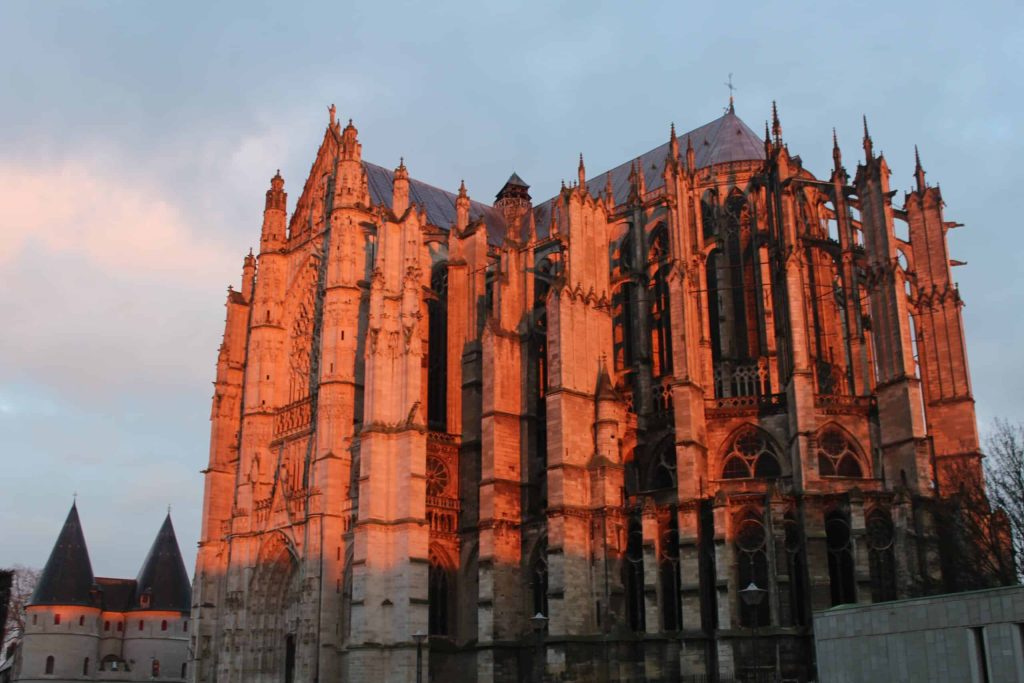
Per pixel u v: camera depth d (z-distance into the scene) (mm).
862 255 83438
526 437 87875
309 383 102938
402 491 84688
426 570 83312
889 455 73062
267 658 96188
